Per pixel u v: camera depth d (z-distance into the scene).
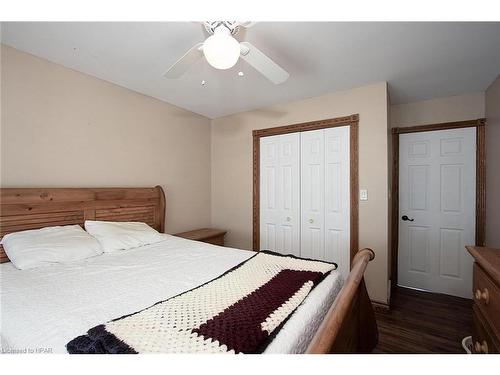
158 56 1.81
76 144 2.03
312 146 2.71
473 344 1.17
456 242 2.56
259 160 3.08
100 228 1.94
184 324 0.86
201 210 3.31
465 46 1.65
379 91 2.27
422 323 2.03
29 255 1.45
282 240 2.92
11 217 1.62
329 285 1.29
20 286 1.20
